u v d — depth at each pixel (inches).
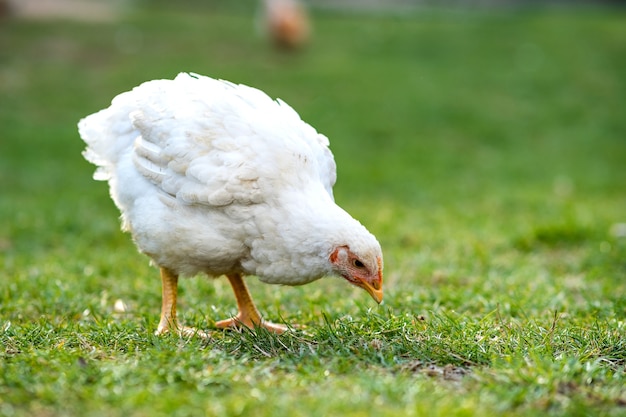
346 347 70.6
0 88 177.2
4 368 67.7
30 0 250.1
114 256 93.8
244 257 73.2
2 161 139.7
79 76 187.3
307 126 75.9
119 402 64.2
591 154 159.5
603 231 99.4
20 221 103.8
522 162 152.6
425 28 240.7
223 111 73.4
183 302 82.7
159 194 73.7
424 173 142.5
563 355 68.9
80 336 72.9
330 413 63.3
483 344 71.4
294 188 72.1
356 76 195.6
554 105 185.0
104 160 76.9
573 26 243.3
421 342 71.9
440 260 92.8
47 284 83.9
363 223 106.0
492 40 228.7
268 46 219.3
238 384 66.1
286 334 73.2
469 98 186.1
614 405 65.3
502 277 87.4
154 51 207.5
